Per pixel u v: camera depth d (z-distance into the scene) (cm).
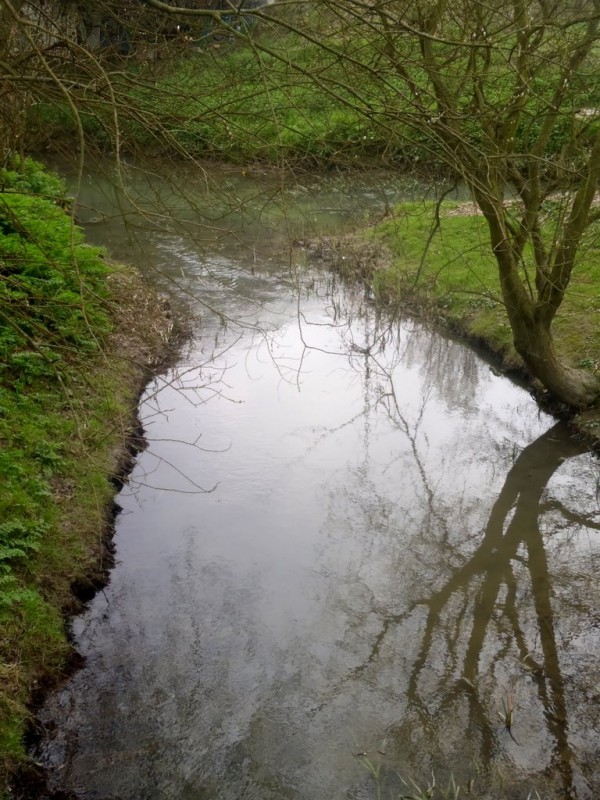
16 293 746
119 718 602
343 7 491
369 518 891
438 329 1402
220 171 670
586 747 577
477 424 1115
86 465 855
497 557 827
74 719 597
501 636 704
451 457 1030
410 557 824
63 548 745
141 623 707
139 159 621
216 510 888
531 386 1167
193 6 709
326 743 586
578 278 1295
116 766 560
